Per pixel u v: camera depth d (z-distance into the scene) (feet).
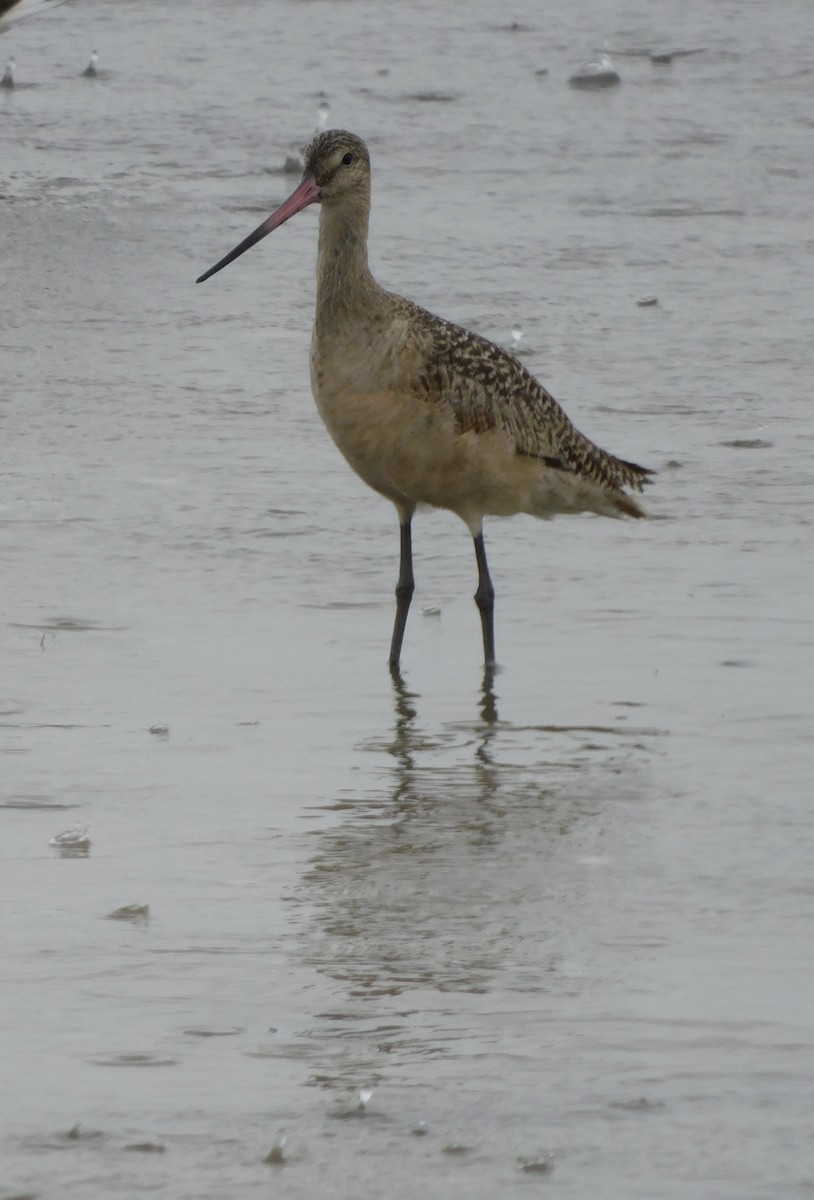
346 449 46.34
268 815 36.35
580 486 48.44
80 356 71.15
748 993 28.66
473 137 111.75
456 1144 24.57
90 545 52.70
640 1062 26.63
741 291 82.99
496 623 48.26
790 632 47.01
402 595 45.85
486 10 148.46
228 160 104.53
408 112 117.39
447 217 94.43
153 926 31.22
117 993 28.81
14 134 109.29
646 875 33.35
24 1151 24.44
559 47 136.15
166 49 133.80
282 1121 25.17
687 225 94.48
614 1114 25.27
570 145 110.63
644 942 30.55
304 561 52.31
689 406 67.21
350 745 40.24
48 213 91.81
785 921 31.24
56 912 31.71
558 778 38.40
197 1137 24.79
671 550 53.26
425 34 139.64
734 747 39.93
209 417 64.64
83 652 45.37
